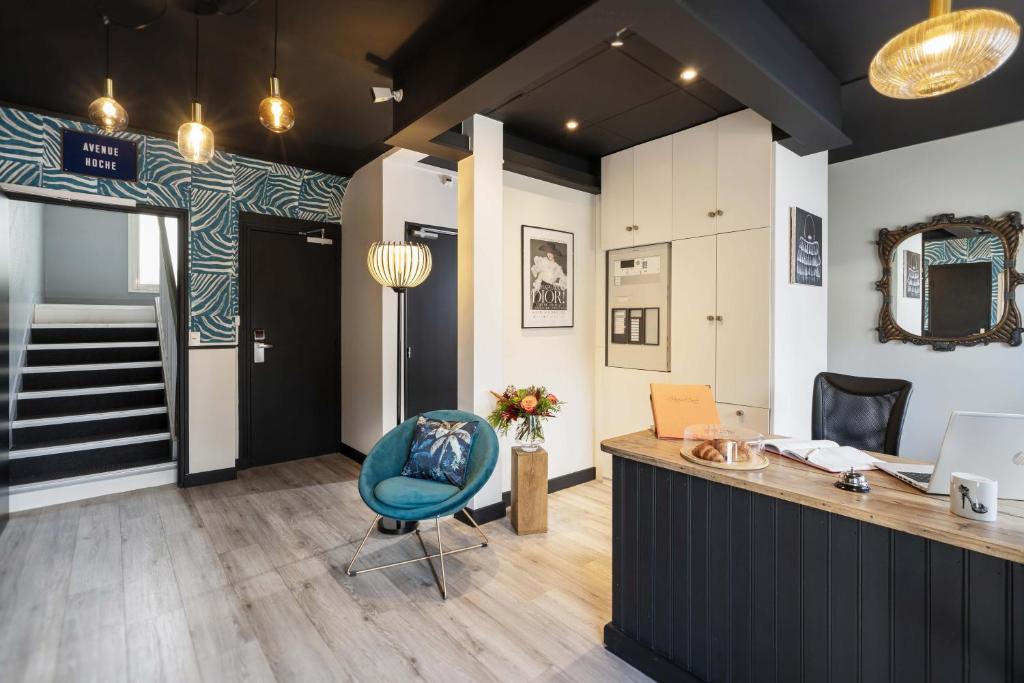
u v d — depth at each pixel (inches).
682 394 86.8
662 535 74.0
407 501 96.7
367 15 89.3
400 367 167.9
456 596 94.6
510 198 145.9
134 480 149.7
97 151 137.7
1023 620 46.1
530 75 85.4
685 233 139.0
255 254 171.3
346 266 187.8
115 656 76.4
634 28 71.6
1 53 102.0
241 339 169.6
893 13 87.3
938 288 138.9
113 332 201.3
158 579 98.9
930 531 48.6
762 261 123.0
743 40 78.9
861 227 152.0
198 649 78.3
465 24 90.3
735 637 66.4
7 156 124.7
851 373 154.4
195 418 154.1
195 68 108.5
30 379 163.5
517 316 148.2
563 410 159.5
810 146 121.7
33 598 91.6
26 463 140.9
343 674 73.2
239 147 157.5
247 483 157.2
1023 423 53.2
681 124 136.4
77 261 235.5
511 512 128.7
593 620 87.7
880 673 54.6
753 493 64.4
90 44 99.0
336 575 101.6
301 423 183.5
